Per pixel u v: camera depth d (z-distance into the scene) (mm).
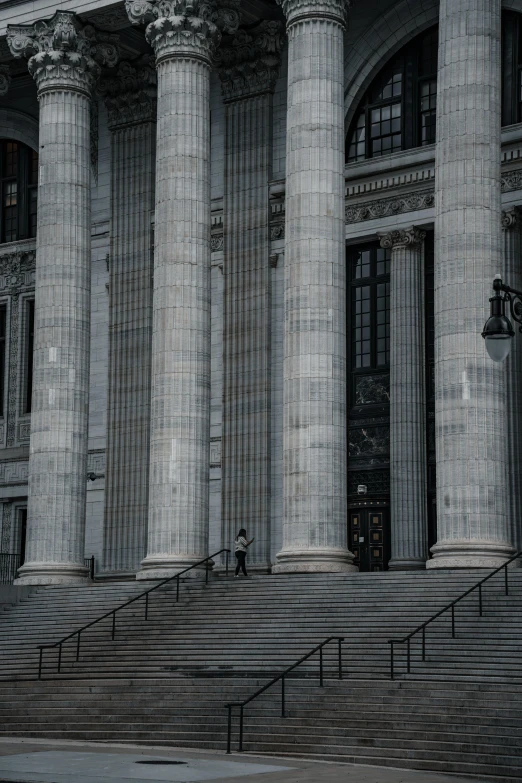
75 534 48469
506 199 47906
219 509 53219
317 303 43406
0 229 63812
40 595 46094
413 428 49938
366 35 52844
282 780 25031
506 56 49719
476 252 40562
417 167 50500
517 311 27625
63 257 49812
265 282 53625
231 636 37844
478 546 39094
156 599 42344
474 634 33688
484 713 28641
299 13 45125
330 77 44750
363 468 51625
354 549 51344
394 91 52844
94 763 27844
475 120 41188
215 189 55781
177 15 47719
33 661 39688
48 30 50781
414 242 50594
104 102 58375
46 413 48906
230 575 47562
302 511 42406
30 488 49031
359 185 51781
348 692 31203
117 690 34938
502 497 39812
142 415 55812
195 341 46312
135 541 54875
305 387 43031
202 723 31891
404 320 50438
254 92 54844
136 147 57812
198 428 45875
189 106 47500
